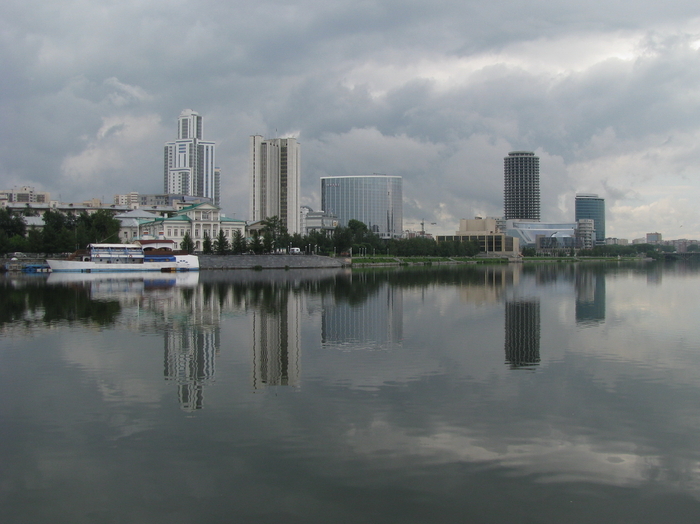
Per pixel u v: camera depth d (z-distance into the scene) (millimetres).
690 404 39625
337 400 40594
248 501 26578
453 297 116438
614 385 44500
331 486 27859
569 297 117500
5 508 26172
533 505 26172
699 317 84250
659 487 27750
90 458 31078
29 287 139375
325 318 82250
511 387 43906
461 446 32344
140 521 25094
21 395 42062
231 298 112000
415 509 25844
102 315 84625
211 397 41375
